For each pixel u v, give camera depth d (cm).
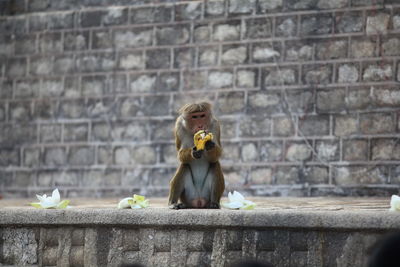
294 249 812
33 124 1725
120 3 1675
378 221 771
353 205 1154
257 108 1541
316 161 1489
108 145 1655
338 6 1496
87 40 1695
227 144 1555
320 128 1491
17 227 919
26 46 1747
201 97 1589
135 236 870
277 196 1509
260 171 1527
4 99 1755
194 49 1603
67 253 892
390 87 1450
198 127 904
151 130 1623
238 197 913
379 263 450
